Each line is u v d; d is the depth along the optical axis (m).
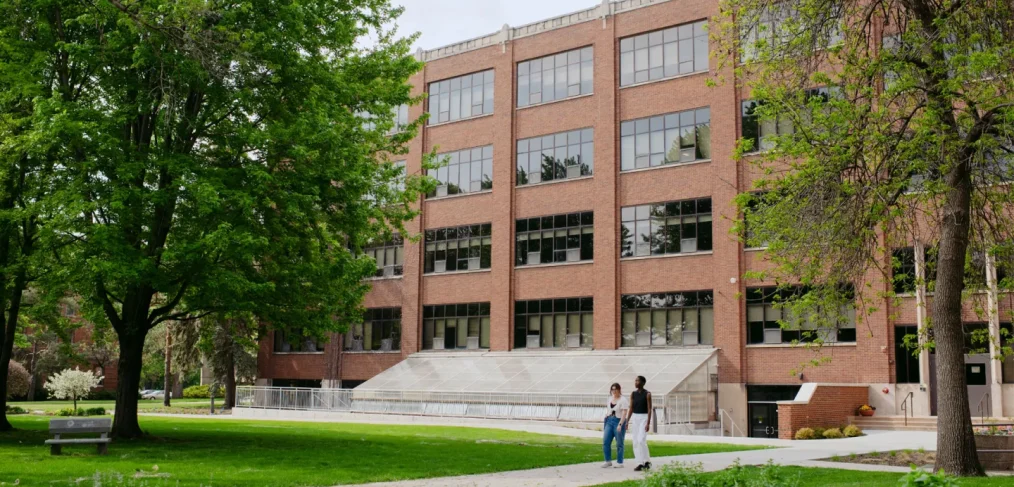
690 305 40.22
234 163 23.03
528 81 46.78
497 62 47.72
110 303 24.02
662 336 40.81
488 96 48.03
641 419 17.67
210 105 22.89
